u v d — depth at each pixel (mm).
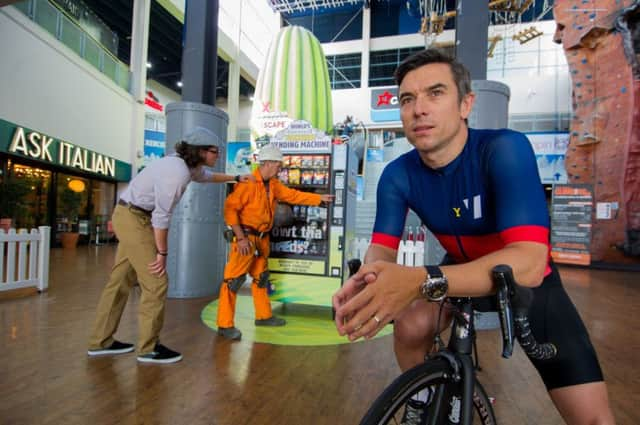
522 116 15500
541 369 1105
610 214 9664
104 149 12008
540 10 18453
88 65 11047
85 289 4793
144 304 2471
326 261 3795
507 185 950
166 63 20984
